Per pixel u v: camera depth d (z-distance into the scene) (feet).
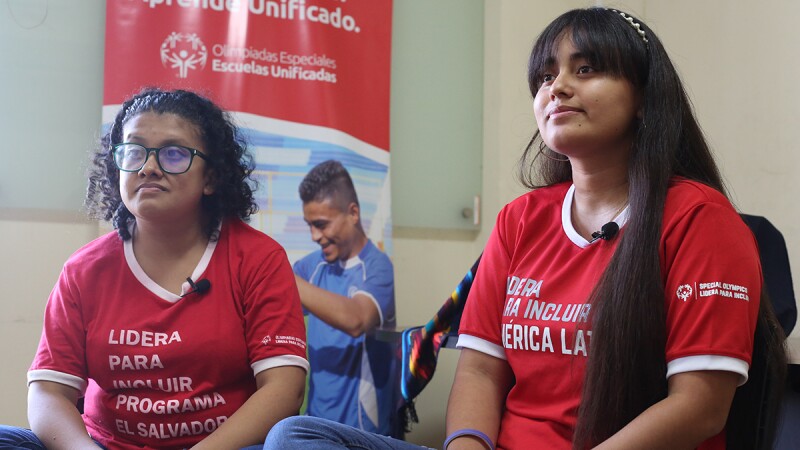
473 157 10.28
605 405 3.53
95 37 8.16
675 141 3.89
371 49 9.16
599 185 4.07
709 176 4.05
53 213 7.88
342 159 8.85
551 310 3.89
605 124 3.89
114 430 4.72
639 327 3.53
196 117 4.97
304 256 8.57
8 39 7.80
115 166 5.01
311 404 8.43
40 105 7.89
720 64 9.27
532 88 4.32
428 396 9.59
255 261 4.94
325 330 8.58
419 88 9.91
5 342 7.63
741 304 3.47
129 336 4.67
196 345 4.65
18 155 7.77
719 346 3.40
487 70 10.32
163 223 4.81
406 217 9.76
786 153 8.46
